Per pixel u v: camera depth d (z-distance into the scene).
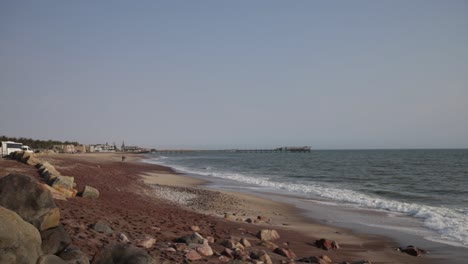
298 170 59.50
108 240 8.49
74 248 6.13
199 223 13.63
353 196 26.55
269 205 22.25
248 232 12.94
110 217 11.69
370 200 24.39
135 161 84.12
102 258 5.89
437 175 47.25
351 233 14.89
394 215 19.08
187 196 24.62
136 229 10.60
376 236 14.40
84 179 24.19
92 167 39.62
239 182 37.53
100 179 26.48
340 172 54.12
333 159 105.06
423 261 11.12
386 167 64.88
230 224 14.45
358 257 11.24
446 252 12.12
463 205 22.52
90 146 164.62
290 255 10.03
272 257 9.62
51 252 5.86
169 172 51.47
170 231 11.19
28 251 5.08
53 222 6.21
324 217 18.55
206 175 47.09
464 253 12.01
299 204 22.88
